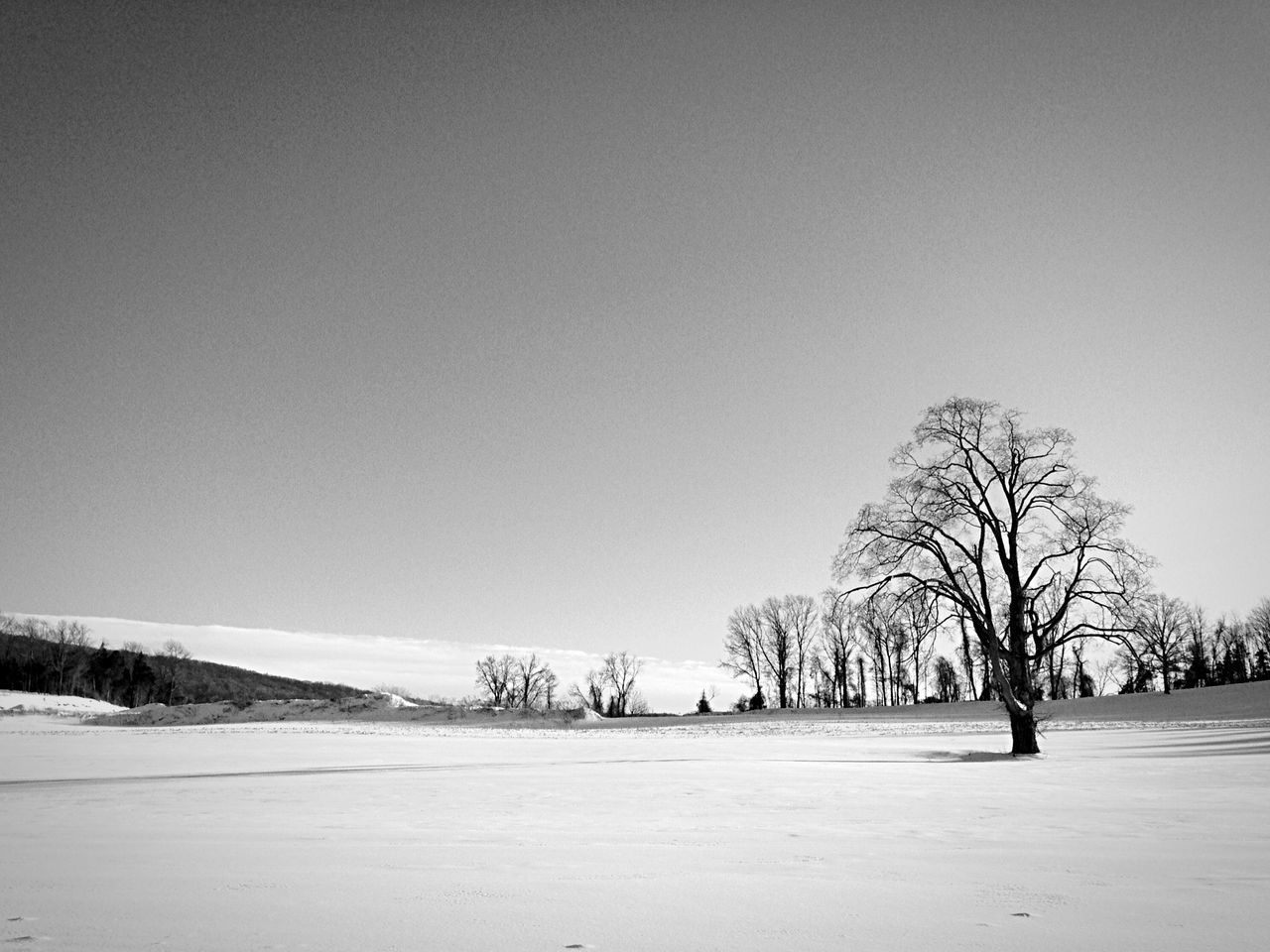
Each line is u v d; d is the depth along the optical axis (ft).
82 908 18.54
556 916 17.72
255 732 207.10
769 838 30.53
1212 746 101.60
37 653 440.86
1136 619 106.83
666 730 219.20
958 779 59.77
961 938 15.83
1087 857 25.86
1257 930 16.38
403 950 15.05
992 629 103.86
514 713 267.18
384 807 43.16
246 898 19.60
